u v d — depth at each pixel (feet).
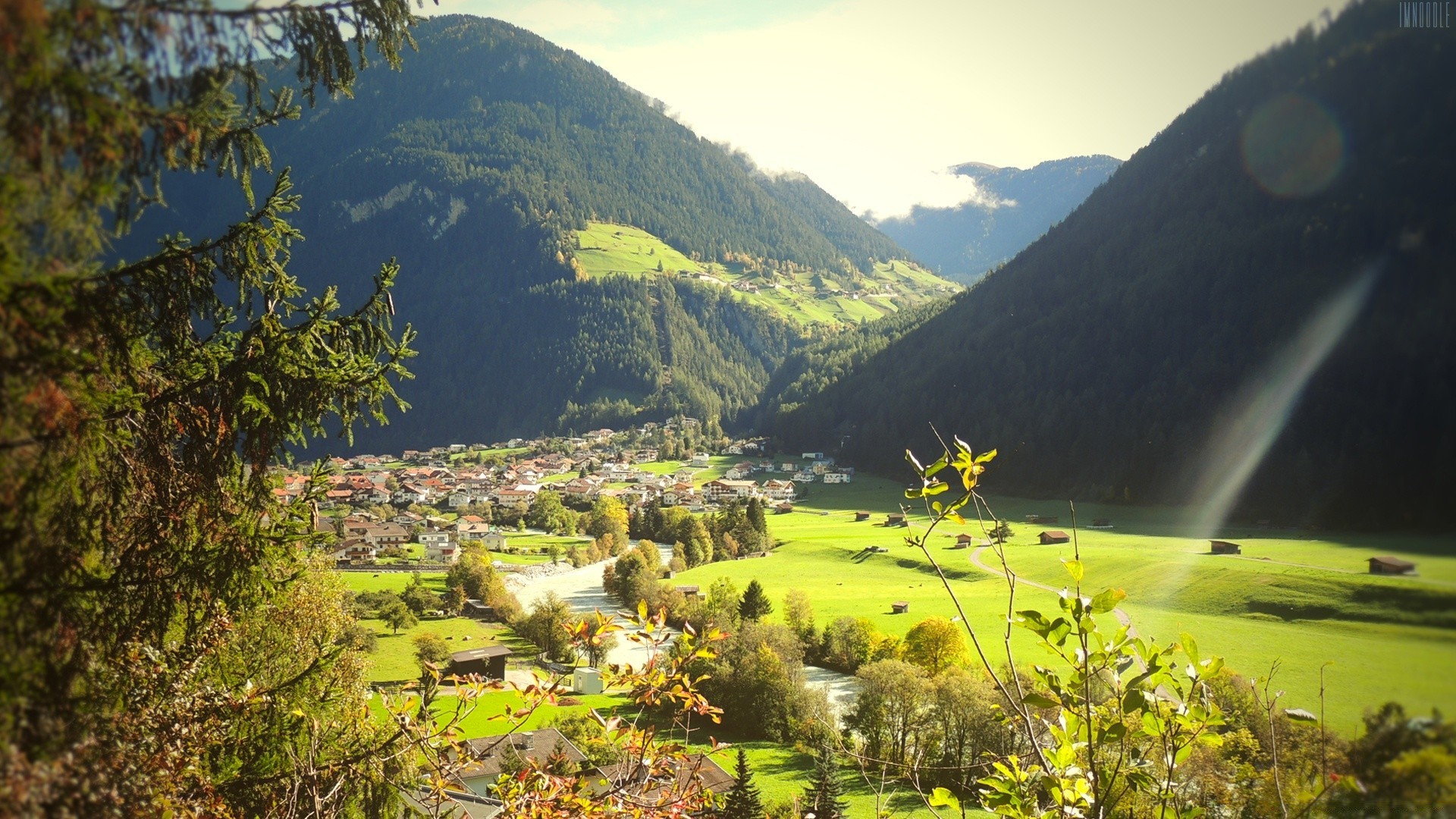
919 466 15.66
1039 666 13.84
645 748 22.97
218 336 21.04
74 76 12.15
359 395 22.56
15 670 13.96
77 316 14.57
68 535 15.40
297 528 21.66
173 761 18.11
